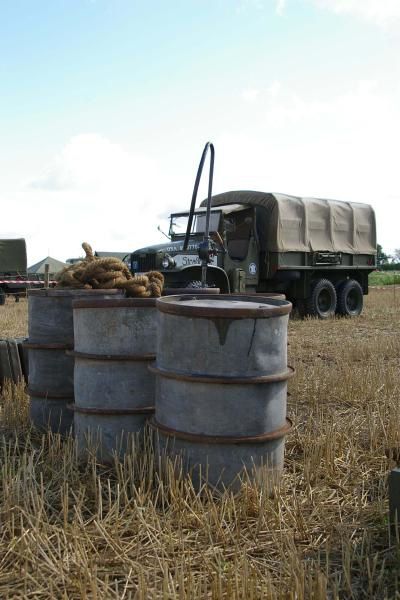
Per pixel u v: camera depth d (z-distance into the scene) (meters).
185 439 3.75
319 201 15.52
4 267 24.73
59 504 3.66
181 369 3.77
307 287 15.36
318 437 4.75
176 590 2.79
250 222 14.27
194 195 6.20
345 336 11.59
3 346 6.52
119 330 4.24
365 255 16.92
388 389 6.46
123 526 3.36
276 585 2.84
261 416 3.77
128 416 4.29
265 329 3.73
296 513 3.46
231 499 3.57
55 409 4.98
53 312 4.92
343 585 2.87
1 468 4.15
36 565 2.94
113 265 5.14
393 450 4.66
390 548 3.19
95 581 2.77
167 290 5.57
